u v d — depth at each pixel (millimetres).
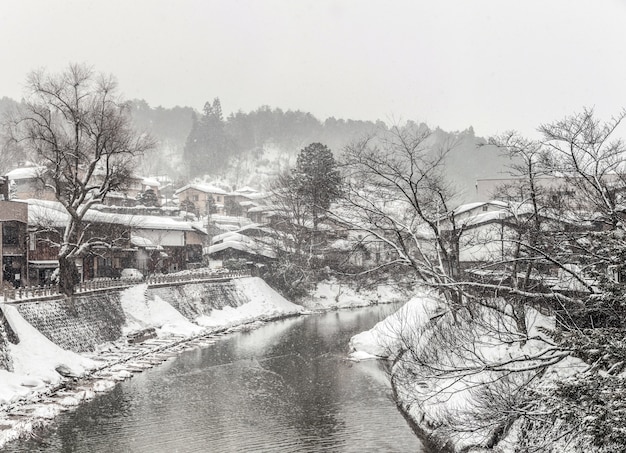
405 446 21578
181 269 68812
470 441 18562
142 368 34438
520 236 20547
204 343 43594
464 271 24953
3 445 21516
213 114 194250
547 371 16703
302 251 62688
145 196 80188
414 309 35125
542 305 19609
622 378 11906
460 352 17766
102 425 24219
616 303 13781
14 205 41656
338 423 24500
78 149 36500
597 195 17750
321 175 38969
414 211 30922
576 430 11961
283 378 32656
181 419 25094
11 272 42344
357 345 39906
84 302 39062
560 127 16859
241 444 22141
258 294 62844
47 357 30234
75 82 35594
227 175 177250
